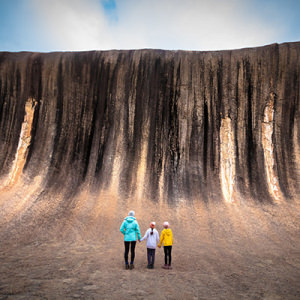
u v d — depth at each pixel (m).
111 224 10.80
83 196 13.27
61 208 12.02
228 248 8.45
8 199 12.63
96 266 6.07
